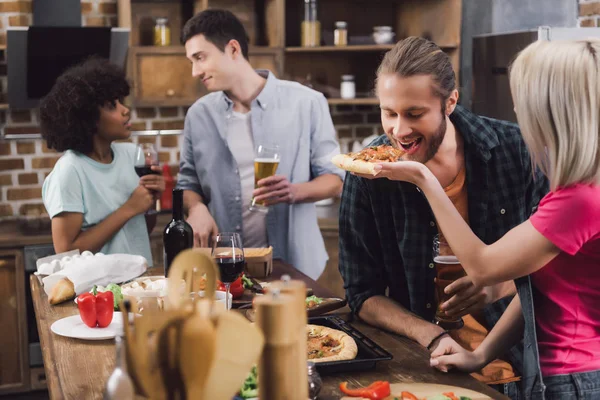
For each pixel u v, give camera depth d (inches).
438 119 70.1
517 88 58.3
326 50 177.2
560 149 56.2
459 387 58.0
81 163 112.2
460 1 176.1
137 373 41.6
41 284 95.0
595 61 54.9
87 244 109.5
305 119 131.3
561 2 167.8
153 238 158.1
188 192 130.9
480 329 79.9
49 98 112.5
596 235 58.3
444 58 70.0
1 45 168.1
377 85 71.9
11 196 173.3
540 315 64.2
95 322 75.2
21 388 153.8
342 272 83.3
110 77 112.3
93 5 171.5
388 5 190.5
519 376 77.4
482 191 79.6
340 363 62.2
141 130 179.9
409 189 77.3
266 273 104.0
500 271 60.6
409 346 70.5
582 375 61.7
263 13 179.9
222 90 128.1
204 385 41.8
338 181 128.6
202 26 124.1
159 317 41.5
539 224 58.4
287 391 43.8
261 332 43.3
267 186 113.9
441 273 72.2
